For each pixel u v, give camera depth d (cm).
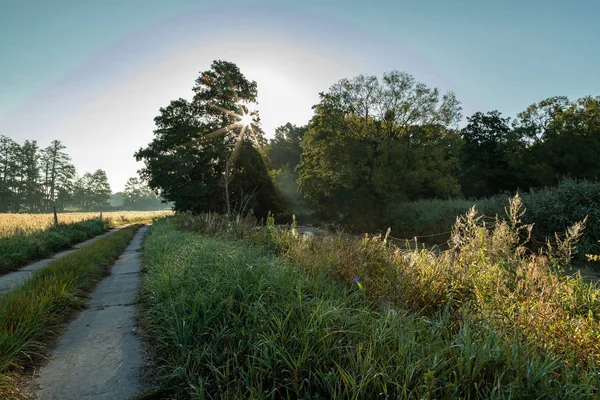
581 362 283
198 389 257
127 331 434
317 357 276
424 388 230
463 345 265
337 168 3133
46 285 548
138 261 1112
